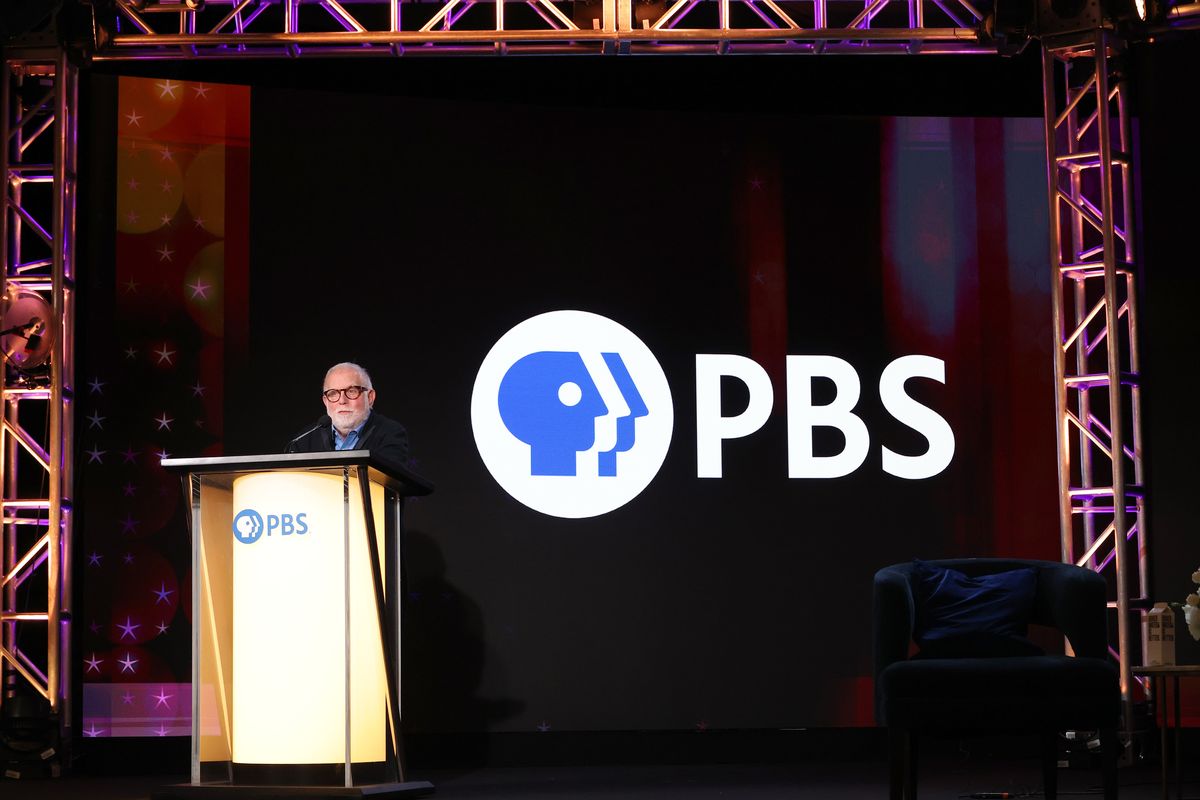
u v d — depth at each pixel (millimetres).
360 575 4863
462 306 7383
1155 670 4512
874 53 7195
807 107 8180
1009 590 4840
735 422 7434
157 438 7102
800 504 7410
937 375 7516
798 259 7551
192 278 7223
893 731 4441
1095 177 7508
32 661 7355
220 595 4875
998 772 6500
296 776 4754
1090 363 7430
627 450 7379
